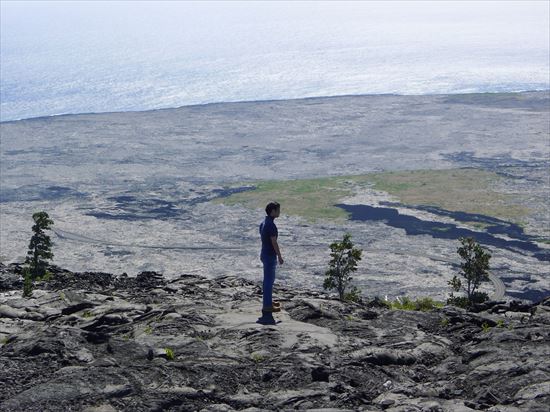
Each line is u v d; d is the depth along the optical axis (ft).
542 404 24.68
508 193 513.86
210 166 629.10
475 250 235.61
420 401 26.11
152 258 387.96
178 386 27.53
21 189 553.23
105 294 58.23
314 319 41.45
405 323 40.29
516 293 318.24
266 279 41.83
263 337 35.81
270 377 29.27
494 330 35.32
